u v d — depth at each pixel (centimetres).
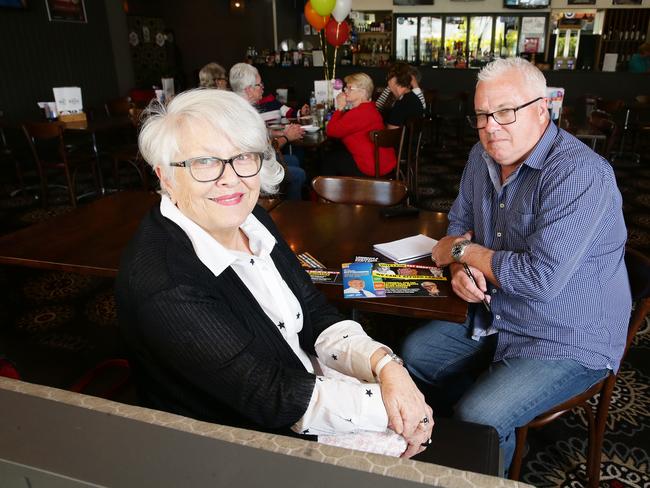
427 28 907
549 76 684
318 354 118
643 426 179
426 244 166
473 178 158
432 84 741
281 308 109
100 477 38
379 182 225
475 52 903
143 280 88
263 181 109
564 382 130
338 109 376
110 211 201
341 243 169
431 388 158
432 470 39
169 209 99
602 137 459
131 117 471
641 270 136
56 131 405
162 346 89
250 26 1066
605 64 692
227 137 93
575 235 124
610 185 127
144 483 38
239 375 89
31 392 49
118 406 47
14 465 40
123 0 727
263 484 38
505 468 133
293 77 725
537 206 134
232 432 43
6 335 237
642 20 878
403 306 129
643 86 651
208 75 478
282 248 123
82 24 660
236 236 112
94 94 693
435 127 730
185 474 38
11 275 298
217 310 91
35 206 437
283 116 471
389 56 918
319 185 233
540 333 136
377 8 908
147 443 42
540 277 126
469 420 126
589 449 150
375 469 39
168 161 94
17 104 579
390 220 190
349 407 93
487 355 153
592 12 852
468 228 168
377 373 104
